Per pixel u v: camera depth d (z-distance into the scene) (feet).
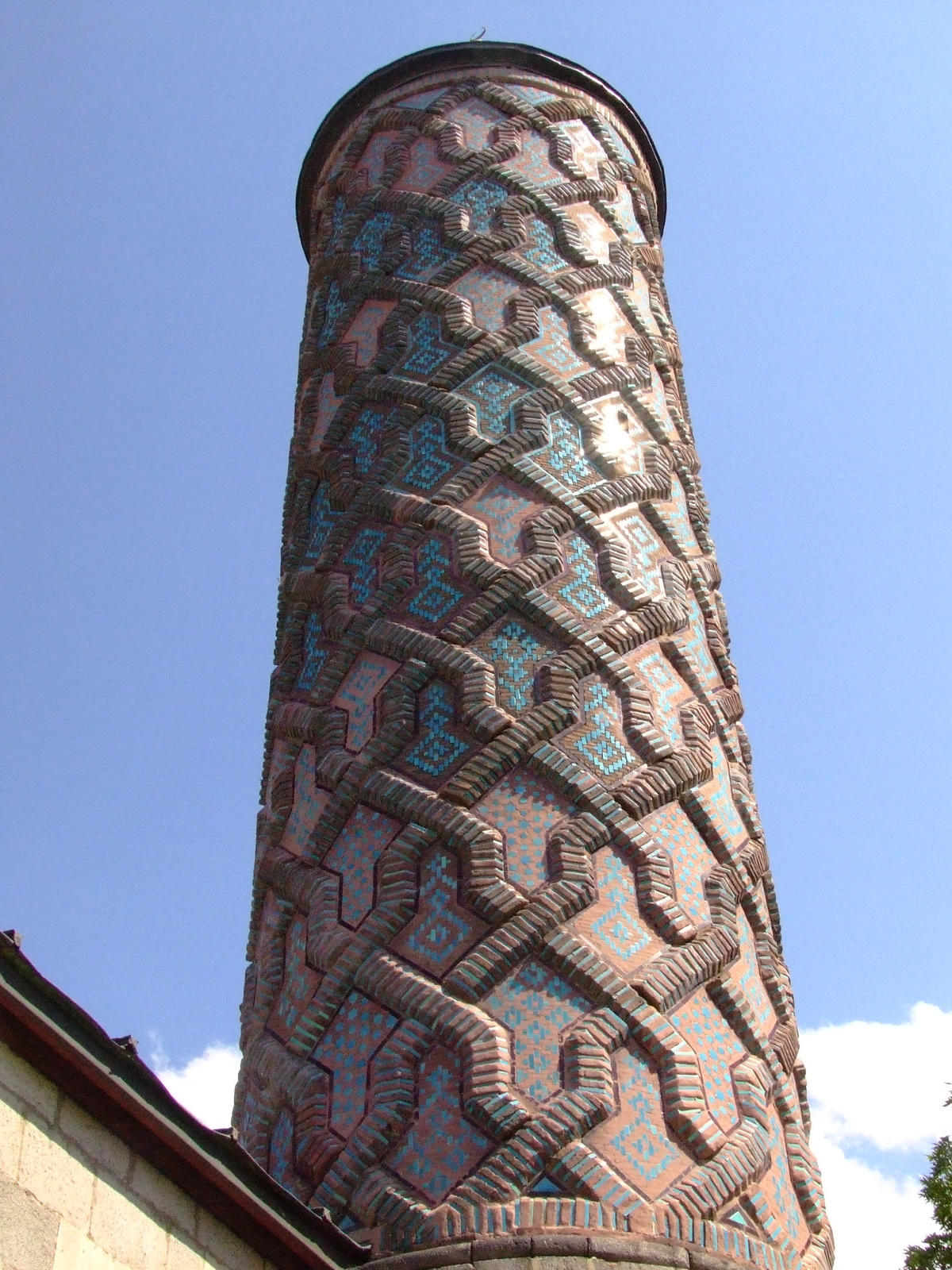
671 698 27.35
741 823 27.58
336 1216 21.30
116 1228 16.62
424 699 26.35
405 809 24.90
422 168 35.76
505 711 25.58
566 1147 20.89
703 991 23.81
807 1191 23.52
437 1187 20.90
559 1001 22.45
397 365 31.65
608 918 23.58
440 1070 21.99
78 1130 16.60
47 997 16.21
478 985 22.57
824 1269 22.91
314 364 34.12
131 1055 16.80
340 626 28.27
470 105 36.91
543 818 24.49
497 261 32.83
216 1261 17.97
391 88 38.63
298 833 26.76
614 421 30.89
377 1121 21.77
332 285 35.14
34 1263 15.37
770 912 27.61
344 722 27.07
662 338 34.63
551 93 37.60
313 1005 23.88
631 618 27.48
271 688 29.89
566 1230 20.08
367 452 30.78
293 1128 22.84
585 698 26.05
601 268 33.68
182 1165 17.57
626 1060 22.08
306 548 31.12
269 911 26.53
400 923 23.73
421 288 32.63
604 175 36.45
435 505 28.68
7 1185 15.40
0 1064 15.90
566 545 28.12
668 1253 20.18
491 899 23.34
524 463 29.07
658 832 25.13
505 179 34.73
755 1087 23.32
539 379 30.58
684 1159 21.47
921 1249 38.88
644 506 29.89
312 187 40.01
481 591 27.14
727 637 30.94
